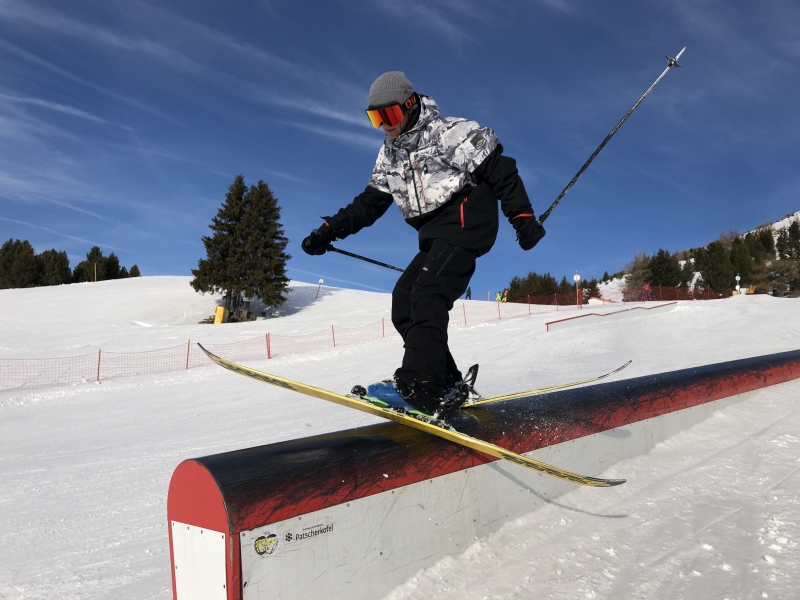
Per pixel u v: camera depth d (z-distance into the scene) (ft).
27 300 106.83
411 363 6.32
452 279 6.51
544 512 7.67
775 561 5.96
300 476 4.98
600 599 5.51
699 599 5.39
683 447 10.61
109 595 7.66
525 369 38.60
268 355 59.31
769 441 10.42
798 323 52.37
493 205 6.75
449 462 6.37
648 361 37.70
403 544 5.82
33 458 21.38
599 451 9.09
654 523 7.37
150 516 12.09
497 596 5.71
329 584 5.09
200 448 20.84
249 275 110.73
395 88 6.51
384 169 7.47
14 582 8.46
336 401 5.85
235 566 4.43
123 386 41.73
